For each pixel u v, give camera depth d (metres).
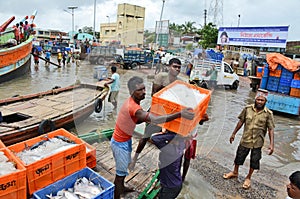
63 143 3.38
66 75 15.32
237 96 11.86
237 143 5.84
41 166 2.82
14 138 4.25
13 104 6.08
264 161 5.04
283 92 9.11
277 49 22.30
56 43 32.97
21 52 13.72
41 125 4.64
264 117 3.77
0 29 13.28
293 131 7.15
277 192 3.93
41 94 6.91
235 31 22.69
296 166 4.92
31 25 16.06
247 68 19.70
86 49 14.12
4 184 2.43
